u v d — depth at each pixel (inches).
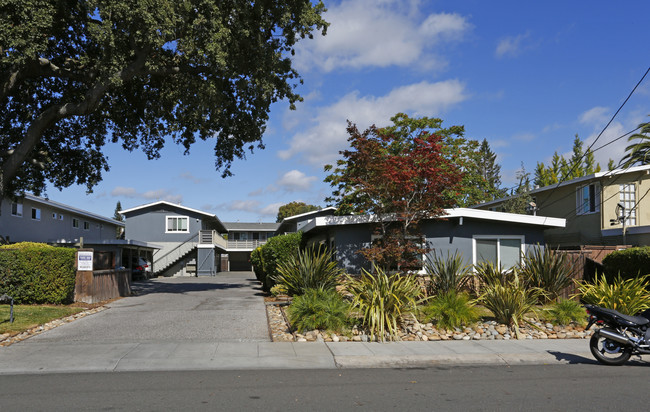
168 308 589.9
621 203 961.5
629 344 331.0
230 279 1428.4
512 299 454.6
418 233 639.1
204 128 828.6
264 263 799.1
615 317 336.5
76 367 319.9
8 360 337.1
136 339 409.1
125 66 595.5
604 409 229.1
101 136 873.5
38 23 524.7
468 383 282.8
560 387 273.1
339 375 304.2
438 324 442.6
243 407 230.7
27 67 658.8
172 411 224.1
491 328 444.5
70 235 1507.1
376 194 631.8
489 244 698.2
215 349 371.2
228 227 2359.7
